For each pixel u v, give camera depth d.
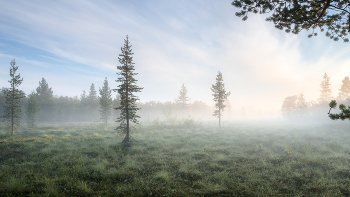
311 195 5.95
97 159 11.05
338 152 11.65
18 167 9.36
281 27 5.91
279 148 13.47
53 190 6.20
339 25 5.53
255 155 11.52
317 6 5.07
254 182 7.22
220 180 7.50
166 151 13.34
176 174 8.48
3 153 11.91
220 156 10.98
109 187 6.96
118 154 12.42
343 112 4.48
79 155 11.95
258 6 5.40
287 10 5.23
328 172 8.05
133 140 16.66
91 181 7.63
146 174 8.50
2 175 8.06
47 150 12.86
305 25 5.70
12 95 21.11
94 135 20.44
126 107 15.76
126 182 7.52
